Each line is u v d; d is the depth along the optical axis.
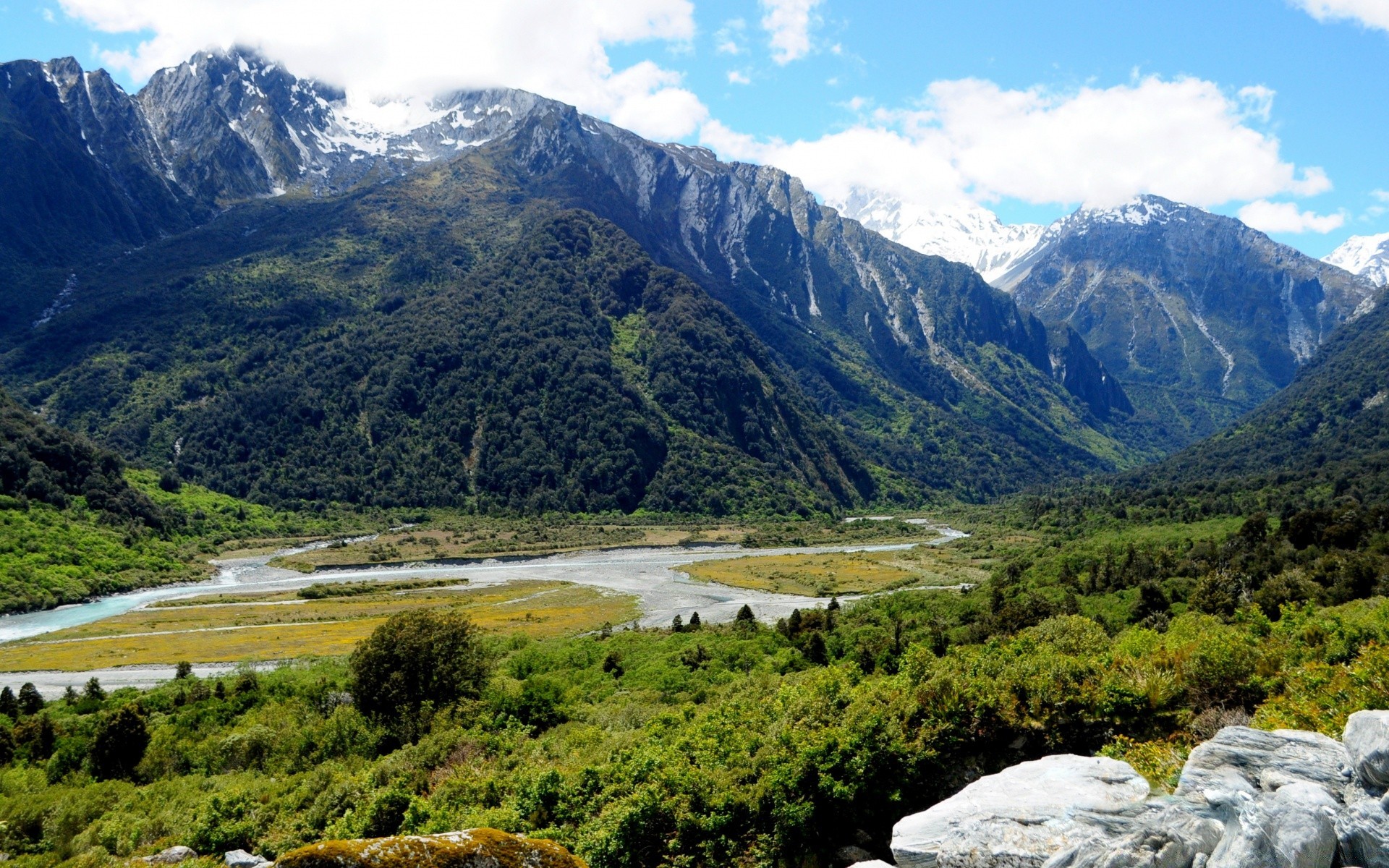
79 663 82.94
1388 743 11.26
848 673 30.55
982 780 13.80
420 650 49.66
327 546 176.38
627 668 65.50
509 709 46.41
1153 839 10.89
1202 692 22.08
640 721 43.00
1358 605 41.72
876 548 183.62
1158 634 33.50
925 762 21.78
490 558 167.50
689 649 68.00
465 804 29.53
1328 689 18.59
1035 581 91.75
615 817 21.56
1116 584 79.69
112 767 46.19
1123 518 152.88
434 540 182.50
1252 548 81.38
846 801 20.89
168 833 34.16
